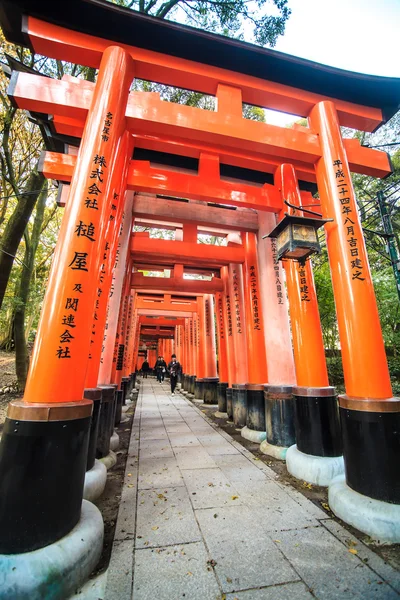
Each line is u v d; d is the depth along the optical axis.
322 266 9.84
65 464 2.23
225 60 4.11
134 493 3.59
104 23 3.65
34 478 2.09
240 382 7.67
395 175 11.17
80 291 2.71
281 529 2.79
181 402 11.94
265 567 2.27
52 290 2.68
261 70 4.25
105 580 2.14
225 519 2.98
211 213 6.71
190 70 4.05
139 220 8.49
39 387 2.40
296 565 2.29
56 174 5.22
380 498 2.81
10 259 7.96
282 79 4.36
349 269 3.62
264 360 6.45
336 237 3.81
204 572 2.21
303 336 4.56
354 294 3.53
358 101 4.64
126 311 8.28
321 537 2.66
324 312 9.29
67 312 2.62
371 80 4.35
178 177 4.99
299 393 4.37
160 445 5.71
